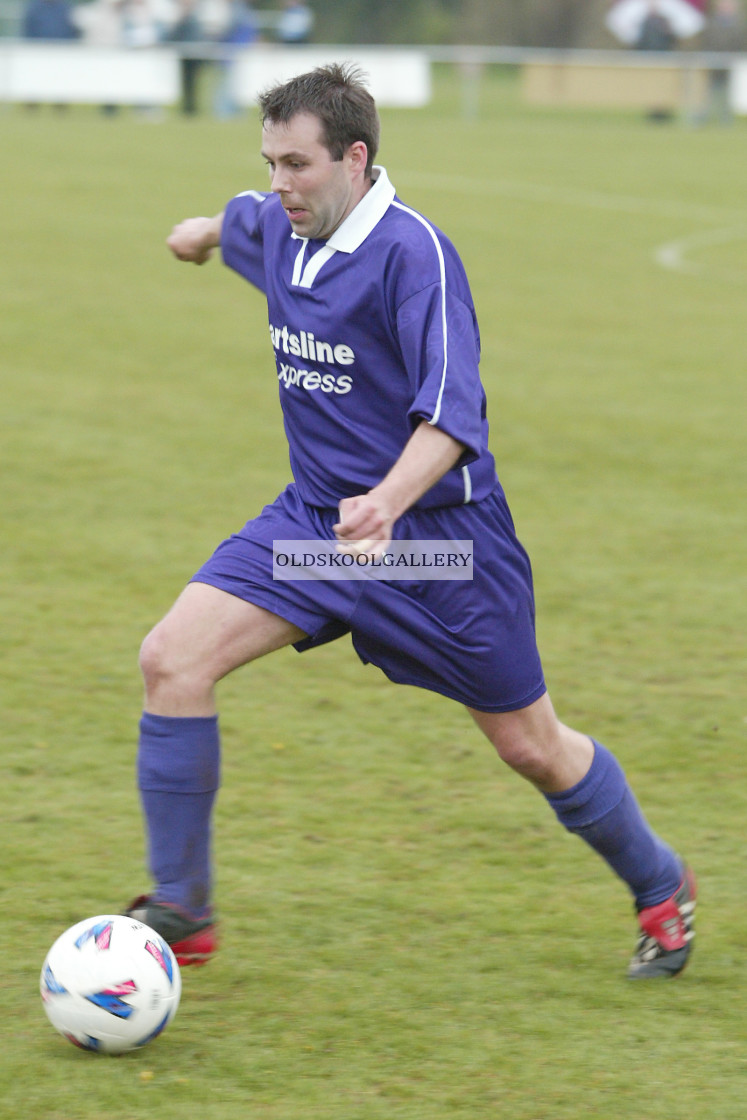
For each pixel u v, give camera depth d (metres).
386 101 112.56
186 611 11.55
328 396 11.64
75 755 17.00
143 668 11.59
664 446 32.84
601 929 13.35
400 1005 11.83
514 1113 10.25
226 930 13.05
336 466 11.77
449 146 90.44
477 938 13.09
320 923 13.24
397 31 162.50
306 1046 11.12
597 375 39.72
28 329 42.31
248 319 45.34
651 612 22.77
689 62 111.69
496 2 152.12
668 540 26.42
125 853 14.55
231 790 16.20
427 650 11.77
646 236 63.50
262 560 11.64
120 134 88.75
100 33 103.88
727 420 35.28
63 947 10.88
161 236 57.94
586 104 115.81
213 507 27.31
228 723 18.20
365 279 11.19
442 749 17.62
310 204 11.12
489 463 11.74
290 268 11.73
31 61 98.94
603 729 18.33
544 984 12.28
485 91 127.62
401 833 15.26
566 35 150.88
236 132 92.56
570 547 25.84
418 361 10.93
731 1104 10.47
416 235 11.12
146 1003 10.75
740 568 25.00
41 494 27.72
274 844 14.88
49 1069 10.70
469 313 11.20
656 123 112.81
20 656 20.09
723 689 19.77
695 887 12.83
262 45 110.12
